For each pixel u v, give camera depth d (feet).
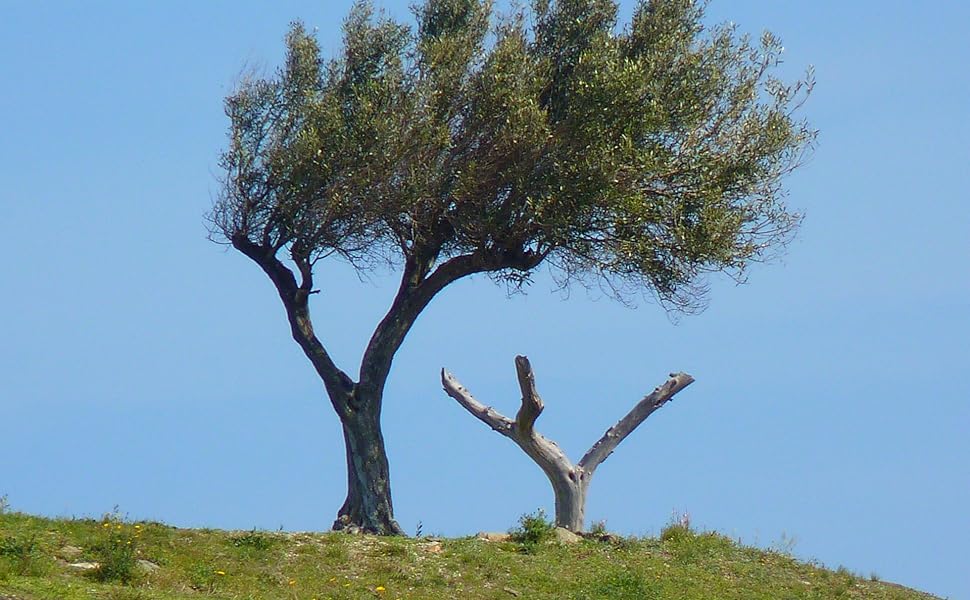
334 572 195.52
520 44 240.12
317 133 233.35
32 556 174.60
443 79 235.40
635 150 230.07
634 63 234.99
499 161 236.63
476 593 195.00
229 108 243.60
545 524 232.53
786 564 242.17
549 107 241.14
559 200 233.14
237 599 172.04
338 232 239.91
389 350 244.42
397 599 185.57
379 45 240.32
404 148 231.71
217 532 205.57
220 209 242.99
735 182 241.55
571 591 201.77
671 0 245.04
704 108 241.96
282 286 245.04
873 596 230.68
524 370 243.19
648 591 206.28
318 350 243.40
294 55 244.01
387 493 240.32
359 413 240.94
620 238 240.73
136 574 175.42
